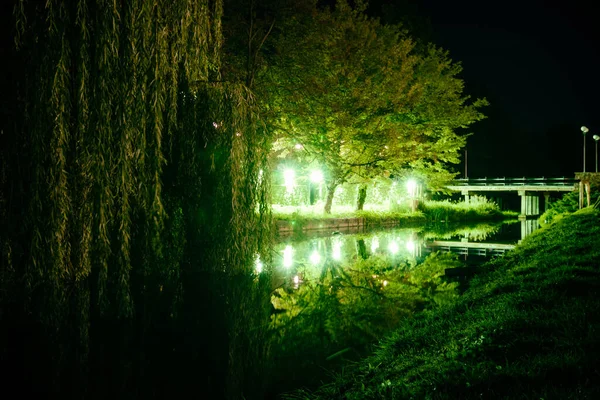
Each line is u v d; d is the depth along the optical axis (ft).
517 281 25.30
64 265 21.79
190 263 28.89
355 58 75.61
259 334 23.66
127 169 22.74
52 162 20.65
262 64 66.18
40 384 17.93
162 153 26.11
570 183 139.03
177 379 18.42
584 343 13.99
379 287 34.88
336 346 21.65
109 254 22.89
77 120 21.52
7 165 21.26
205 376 18.67
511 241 73.97
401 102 80.89
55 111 20.48
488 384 12.42
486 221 129.08
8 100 21.02
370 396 14.07
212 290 29.04
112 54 22.03
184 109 27.58
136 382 18.11
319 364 19.56
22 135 20.99
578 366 12.48
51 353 20.58
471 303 23.65
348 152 83.51
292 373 18.71
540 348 14.57
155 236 25.20
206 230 28.68
